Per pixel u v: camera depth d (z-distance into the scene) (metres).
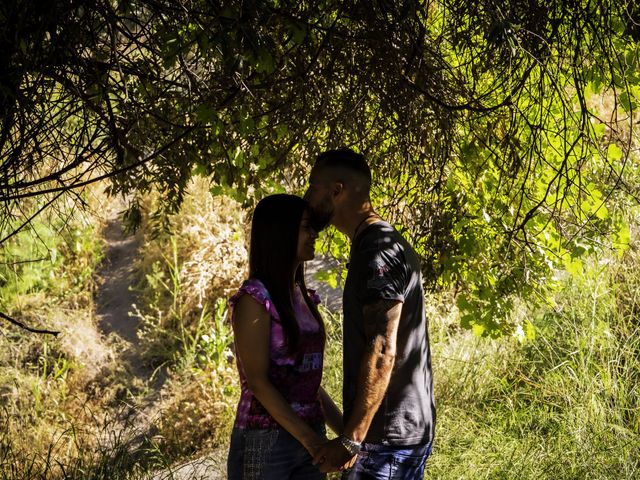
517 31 3.26
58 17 2.91
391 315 3.10
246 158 4.19
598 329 6.34
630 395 5.80
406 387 3.22
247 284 3.07
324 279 5.25
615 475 4.90
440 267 4.59
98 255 9.61
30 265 9.01
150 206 9.73
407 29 3.40
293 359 3.10
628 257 7.22
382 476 3.19
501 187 4.52
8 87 2.94
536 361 6.45
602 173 4.51
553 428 5.58
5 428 7.31
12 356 8.48
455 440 5.49
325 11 3.38
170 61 3.15
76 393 8.28
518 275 4.64
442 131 4.04
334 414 3.46
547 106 3.99
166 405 7.98
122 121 3.52
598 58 3.80
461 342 7.01
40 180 3.25
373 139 4.32
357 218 3.35
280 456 3.10
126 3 3.04
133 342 8.82
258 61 2.97
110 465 5.73
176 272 8.70
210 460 5.88
